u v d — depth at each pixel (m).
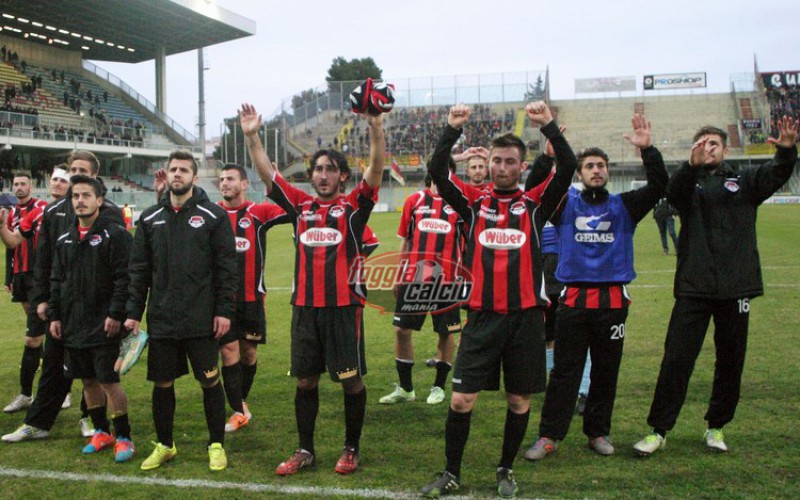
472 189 3.71
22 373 5.11
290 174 45.19
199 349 3.95
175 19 40.84
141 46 46.56
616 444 4.15
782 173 3.74
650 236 19.25
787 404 4.71
